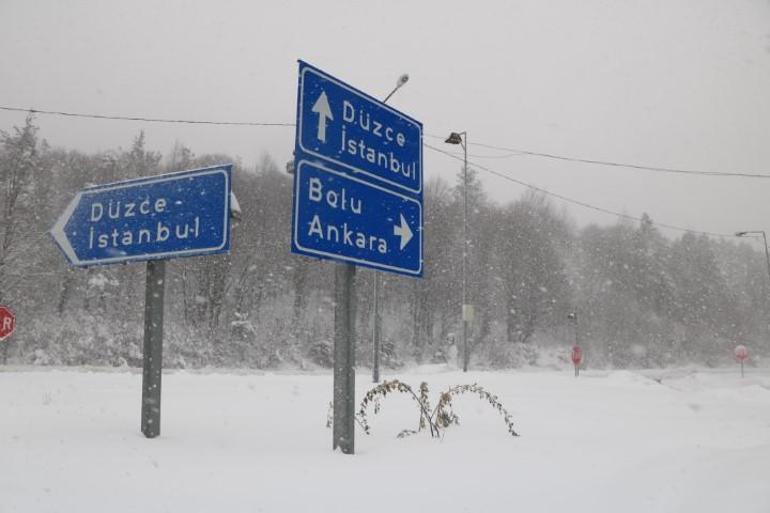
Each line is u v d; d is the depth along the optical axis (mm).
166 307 46812
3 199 33219
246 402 9219
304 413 8023
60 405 7918
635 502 3836
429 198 58656
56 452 4648
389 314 55656
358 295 51281
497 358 50688
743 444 6281
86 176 51844
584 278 66812
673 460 4988
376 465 4816
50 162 45719
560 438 6281
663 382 23828
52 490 3564
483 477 4406
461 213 59344
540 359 54812
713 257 76250
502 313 60625
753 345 71438
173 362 36844
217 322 44844
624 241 69500
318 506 3570
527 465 4828
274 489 3900
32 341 32594
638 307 64250
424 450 5512
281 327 44562
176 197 6148
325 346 44844
